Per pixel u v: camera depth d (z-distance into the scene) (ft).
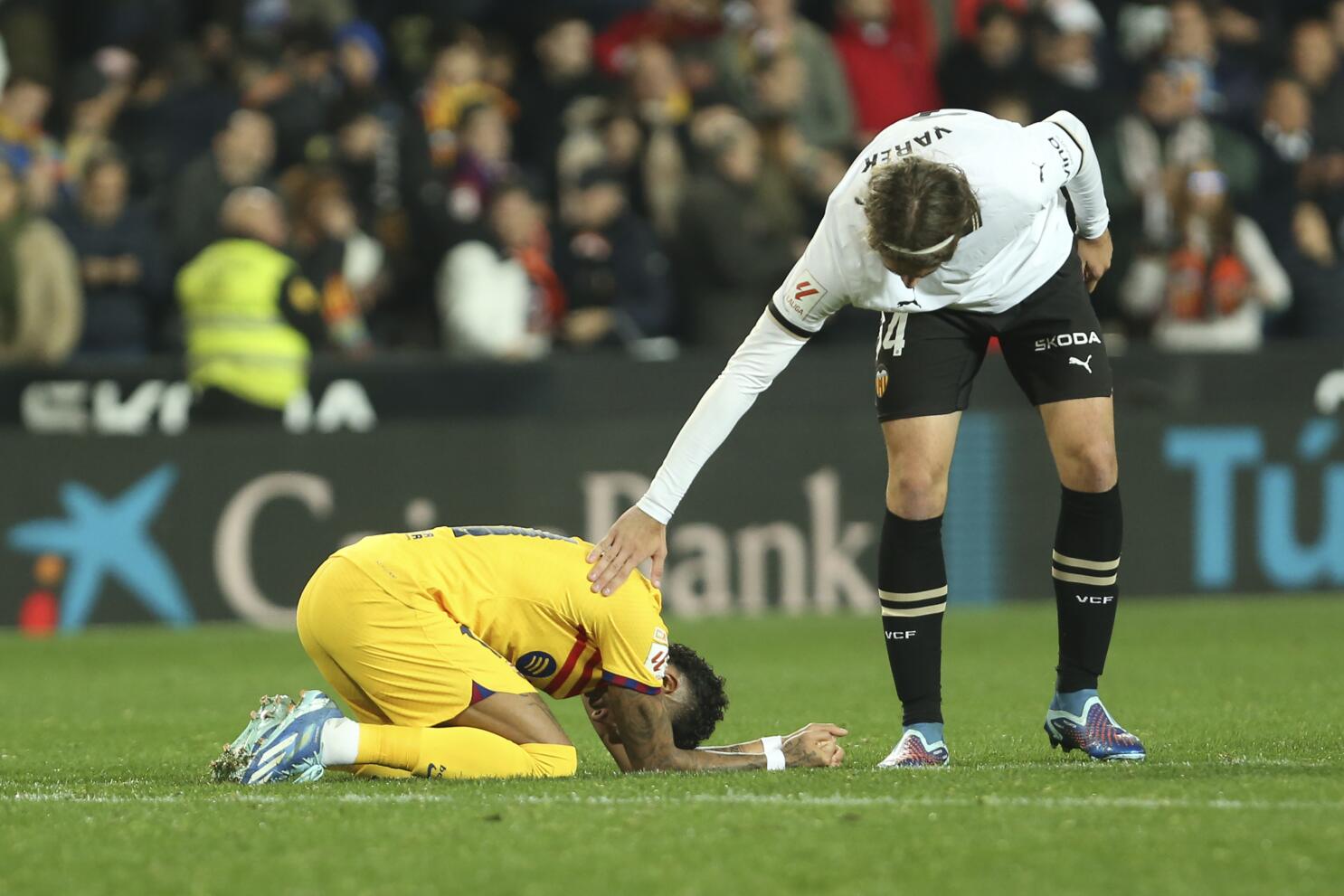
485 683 59.00
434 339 146.10
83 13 164.35
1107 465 60.75
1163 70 165.17
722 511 138.82
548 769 58.90
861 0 164.96
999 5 165.48
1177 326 151.12
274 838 47.65
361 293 144.15
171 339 141.08
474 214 142.20
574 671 60.29
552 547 60.29
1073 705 63.00
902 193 54.54
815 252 58.39
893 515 61.16
